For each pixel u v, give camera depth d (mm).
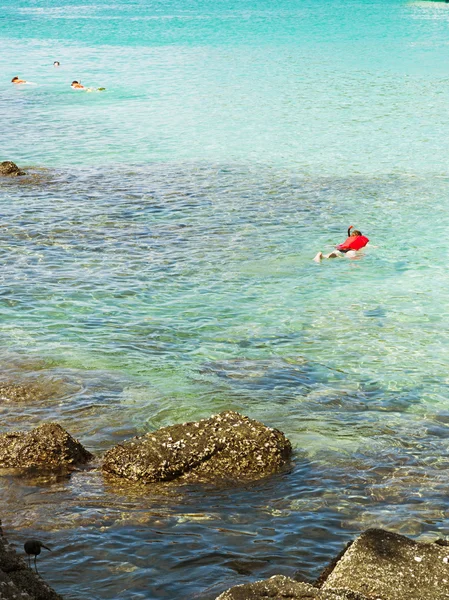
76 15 111812
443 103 42156
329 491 8953
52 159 29781
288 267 18141
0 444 9648
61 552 7602
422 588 6250
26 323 14453
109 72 56000
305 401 11602
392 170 27859
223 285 16859
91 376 12258
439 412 11336
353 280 17359
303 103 42500
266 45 71250
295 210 22844
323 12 108062
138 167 28312
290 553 7668
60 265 17766
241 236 20328
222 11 113438
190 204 23266
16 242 19359
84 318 14797
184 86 49031
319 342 13961
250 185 25672
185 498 8773
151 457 9273
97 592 6984
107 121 38125
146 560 7504
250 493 8898
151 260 18312
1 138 34000
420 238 20375
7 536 7852
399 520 8305
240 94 45719
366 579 6352
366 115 38969
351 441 10336
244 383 12203
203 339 14008
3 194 24125
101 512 8398
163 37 79812
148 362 12914
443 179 26547
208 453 9438
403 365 13023
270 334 14305
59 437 9609
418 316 15258
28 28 92688
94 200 23516
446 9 111438
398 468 9586
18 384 11797
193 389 11914
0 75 54844
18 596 4914
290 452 9852
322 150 31234
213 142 32938
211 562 7477
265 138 33688
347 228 21172
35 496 8734
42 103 43656
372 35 78438
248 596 5855
